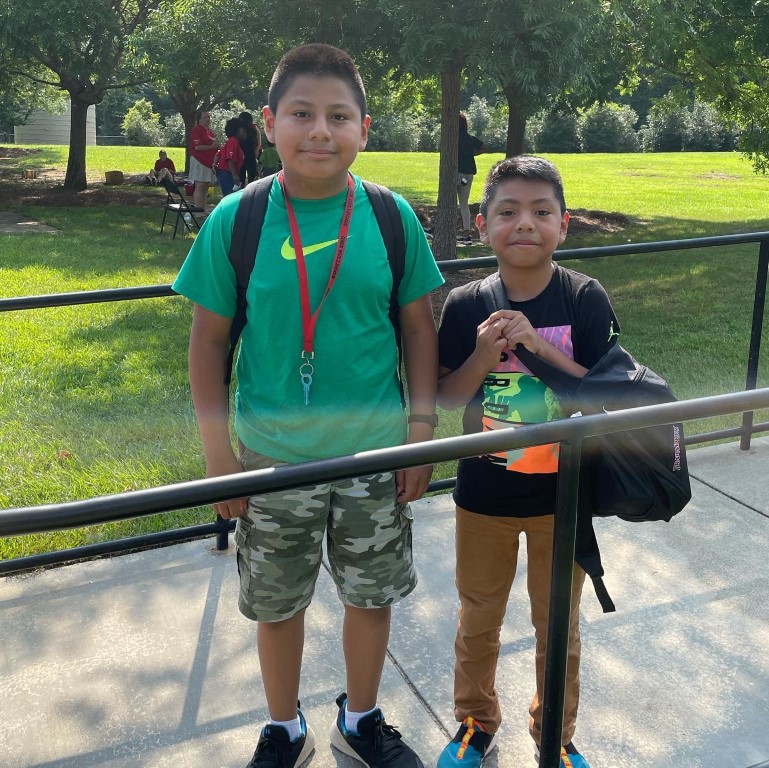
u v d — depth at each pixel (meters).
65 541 3.40
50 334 6.45
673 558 3.34
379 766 2.23
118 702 2.52
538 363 1.94
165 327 6.76
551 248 1.97
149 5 16.58
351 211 1.90
